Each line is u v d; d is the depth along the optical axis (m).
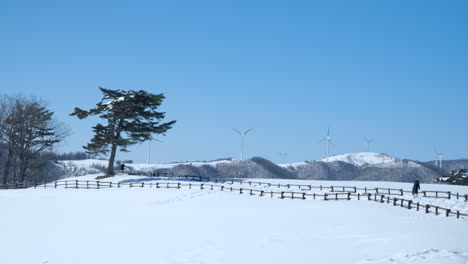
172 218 33.03
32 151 77.31
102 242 24.84
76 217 35.78
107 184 61.69
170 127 69.50
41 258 21.95
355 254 17.14
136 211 38.44
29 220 34.81
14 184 68.75
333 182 65.12
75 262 20.62
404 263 14.13
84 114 65.62
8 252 23.42
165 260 19.42
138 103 67.00
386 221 27.09
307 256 17.72
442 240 18.86
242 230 26.09
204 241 23.22
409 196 47.22
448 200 43.62
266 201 42.69
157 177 68.19
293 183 62.38
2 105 75.12
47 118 76.56
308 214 32.06
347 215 30.73
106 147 67.31
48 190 59.66
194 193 48.91
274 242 21.62
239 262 17.77
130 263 19.53
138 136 66.44
